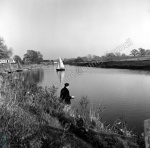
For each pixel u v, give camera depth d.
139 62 59.59
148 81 23.47
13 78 9.09
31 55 126.31
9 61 82.38
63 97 7.96
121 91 16.56
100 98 13.30
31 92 7.01
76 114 5.99
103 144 4.07
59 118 5.18
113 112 9.39
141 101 12.13
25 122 3.59
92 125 5.08
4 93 5.71
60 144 3.55
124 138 4.74
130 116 8.78
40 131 3.72
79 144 3.88
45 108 5.59
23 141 3.09
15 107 4.26
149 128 3.42
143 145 4.52
